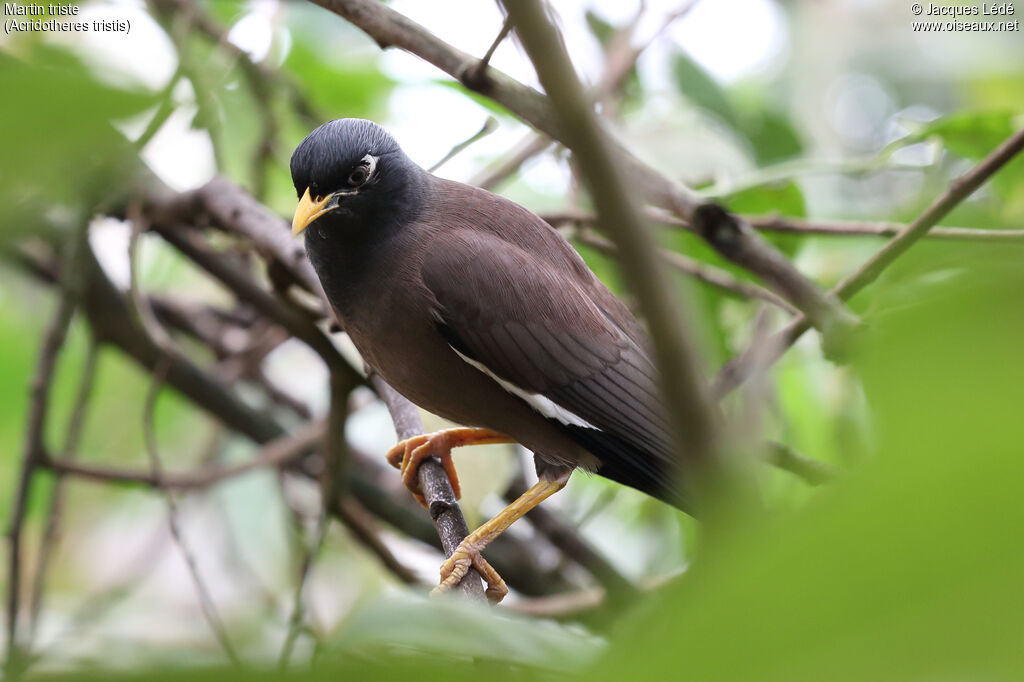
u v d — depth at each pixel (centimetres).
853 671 112
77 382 1133
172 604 1035
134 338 902
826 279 898
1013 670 110
